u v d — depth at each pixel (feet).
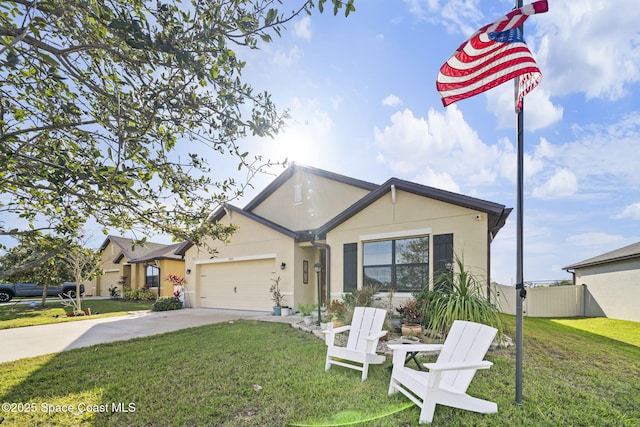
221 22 7.61
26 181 8.09
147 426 11.19
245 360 18.38
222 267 47.50
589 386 14.30
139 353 20.31
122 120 8.58
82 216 10.51
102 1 7.04
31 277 49.78
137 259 69.72
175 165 10.17
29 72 8.89
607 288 42.68
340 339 23.50
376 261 32.14
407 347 13.56
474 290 23.36
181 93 8.55
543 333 26.21
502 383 14.51
